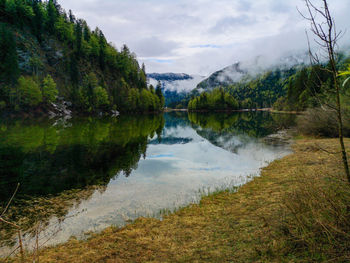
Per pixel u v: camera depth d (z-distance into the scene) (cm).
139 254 577
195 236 650
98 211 933
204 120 7488
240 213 780
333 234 430
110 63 13475
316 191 539
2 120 5378
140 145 2598
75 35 12212
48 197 1094
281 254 462
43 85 8362
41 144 2481
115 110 10162
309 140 2305
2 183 1299
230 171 1499
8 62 7050
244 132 3784
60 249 650
